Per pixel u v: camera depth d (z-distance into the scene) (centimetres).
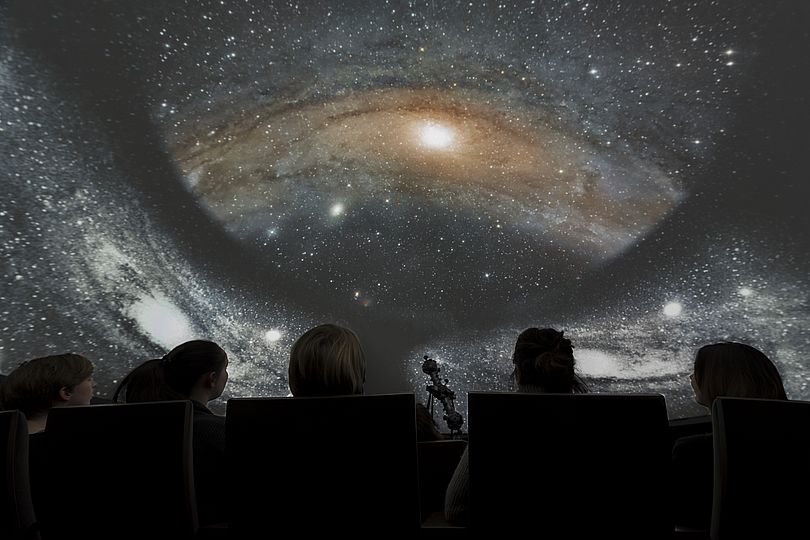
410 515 92
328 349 111
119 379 465
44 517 104
